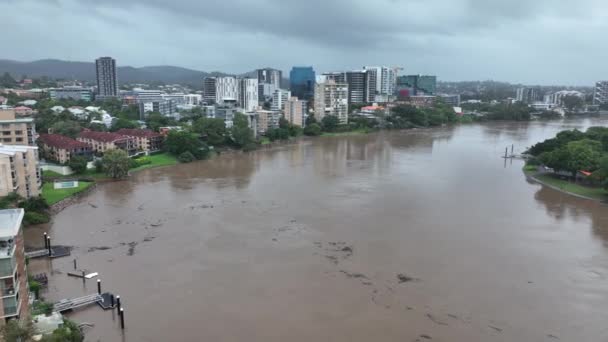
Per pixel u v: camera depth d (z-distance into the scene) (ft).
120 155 553.23
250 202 449.48
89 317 239.50
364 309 247.70
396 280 280.92
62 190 476.13
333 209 425.69
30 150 414.00
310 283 277.44
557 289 270.26
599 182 508.12
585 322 235.61
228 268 298.15
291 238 351.05
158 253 321.93
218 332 226.58
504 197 474.49
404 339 220.43
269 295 262.67
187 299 257.96
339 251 325.62
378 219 396.78
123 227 375.66
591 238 354.54
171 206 435.53
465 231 366.84
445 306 250.57
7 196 384.47
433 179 559.38
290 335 223.92
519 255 319.27
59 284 274.57
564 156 546.26
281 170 617.21
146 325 232.53
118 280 280.51
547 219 400.88
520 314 242.78
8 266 183.32
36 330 197.16
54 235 356.18
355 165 655.35
